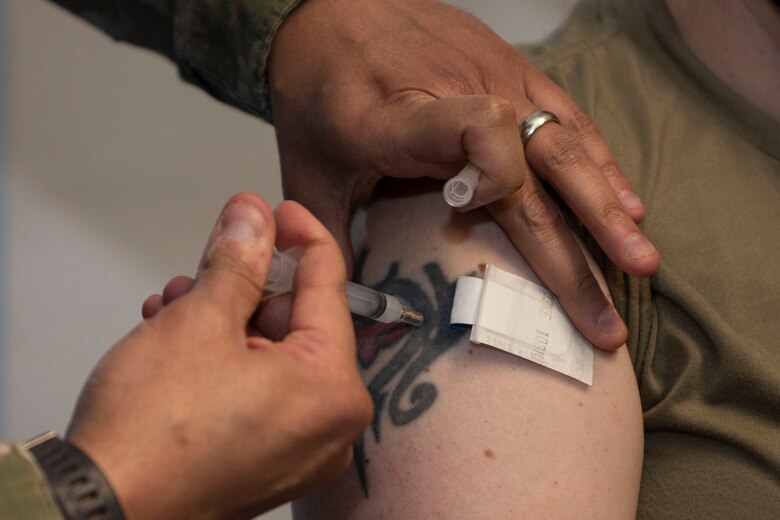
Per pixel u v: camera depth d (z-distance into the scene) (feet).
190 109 6.39
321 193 3.32
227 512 2.27
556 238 2.97
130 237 6.24
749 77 3.51
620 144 3.45
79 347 6.05
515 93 3.29
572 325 3.04
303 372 2.27
